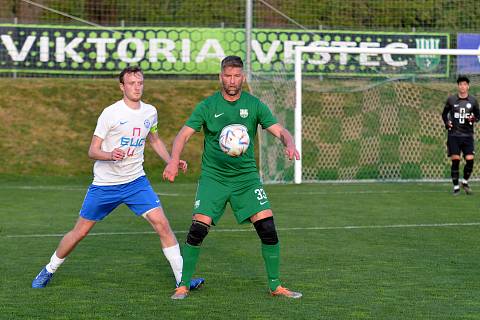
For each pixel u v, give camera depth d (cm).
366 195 3950
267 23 6475
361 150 5475
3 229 2844
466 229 2781
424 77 5806
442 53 4453
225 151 1664
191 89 6444
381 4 6512
